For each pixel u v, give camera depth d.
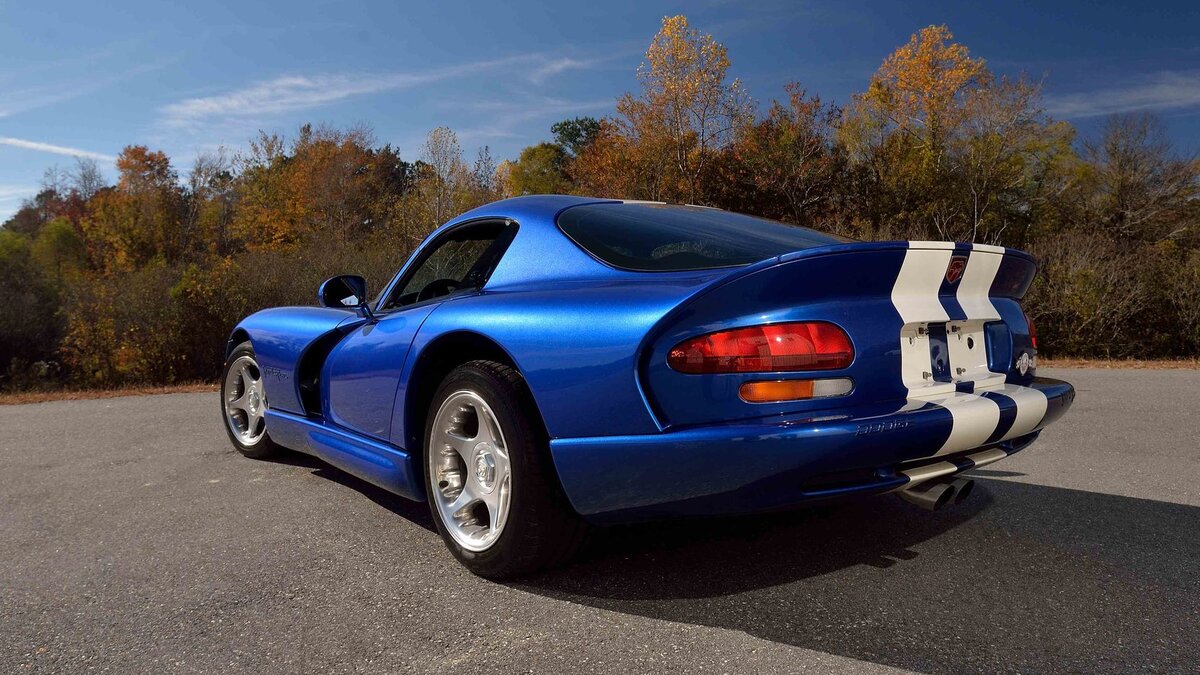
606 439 1.96
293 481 3.59
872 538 2.60
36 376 15.81
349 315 3.26
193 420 5.77
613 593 2.15
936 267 2.10
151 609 2.11
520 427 2.13
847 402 1.91
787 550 2.48
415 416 2.61
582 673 1.69
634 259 2.25
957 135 32.78
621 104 30.78
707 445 1.82
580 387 1.99
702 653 1.77
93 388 13.19
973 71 32.28
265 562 2.48
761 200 31.41
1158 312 15.38
